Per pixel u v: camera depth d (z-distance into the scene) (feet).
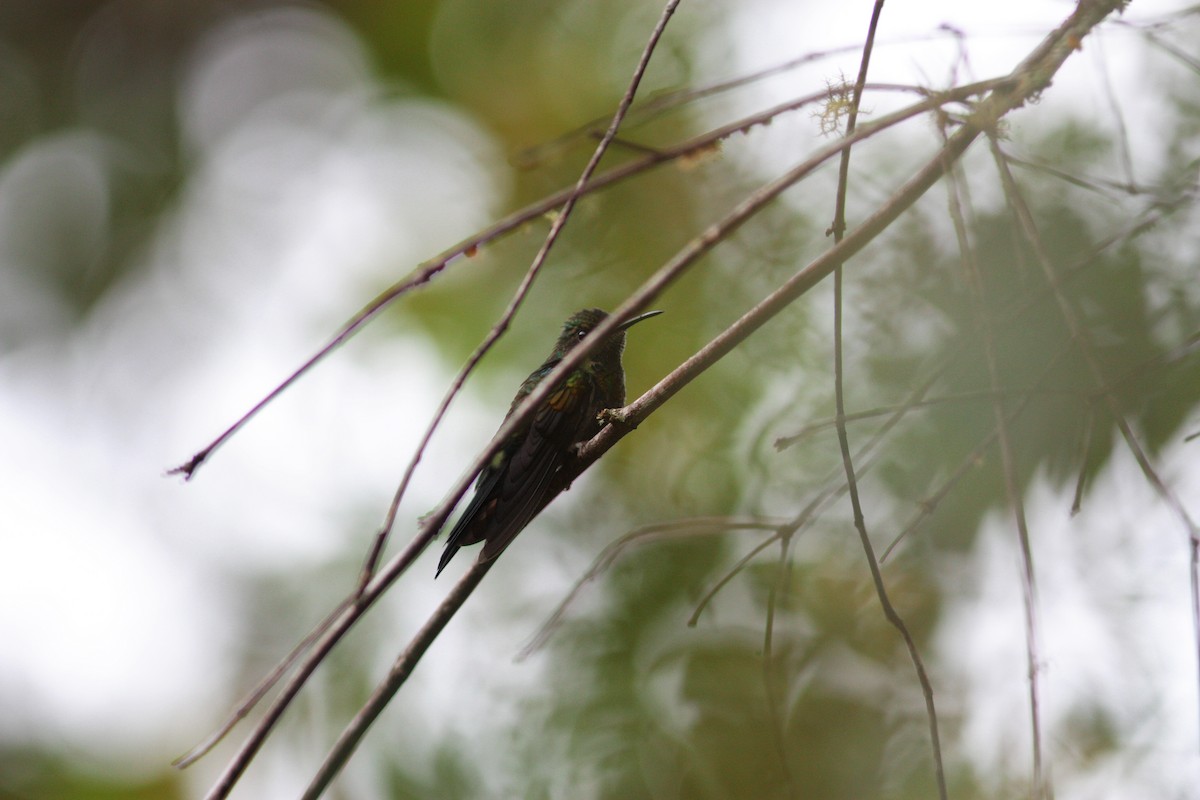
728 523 16.85
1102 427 21.11
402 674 13.25
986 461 22.43
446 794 24.91
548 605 26.18
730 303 26.37
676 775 24.07
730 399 25.82
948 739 22.94
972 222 13.73
